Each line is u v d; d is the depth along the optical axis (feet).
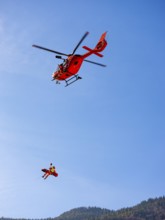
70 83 114.73
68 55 115.65
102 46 114.42
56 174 136.05
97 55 115.65
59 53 114.93
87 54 115.03
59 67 118.52
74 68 114.52
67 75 117.50
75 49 113.70
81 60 115.03
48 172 136.15
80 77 113.19
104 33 115.65
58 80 123.24
